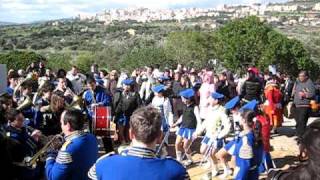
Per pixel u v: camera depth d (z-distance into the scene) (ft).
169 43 160.45
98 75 50.37
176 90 49.34
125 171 10.75
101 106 31.78
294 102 38.63
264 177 30.55
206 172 32.01
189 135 33.73
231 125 31.50
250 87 42.22
